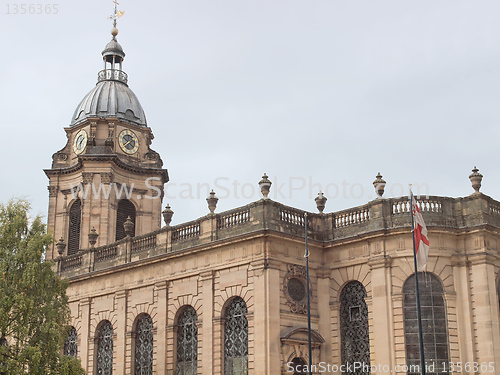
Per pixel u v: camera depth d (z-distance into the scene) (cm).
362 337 4072
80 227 5931
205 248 4344
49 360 3856
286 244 4147
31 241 4019
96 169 5972
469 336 3900
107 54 6562
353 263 4175
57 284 4097
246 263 4125
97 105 6278
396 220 4078
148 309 4684
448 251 4012
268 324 3925
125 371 4706
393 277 4000
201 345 4266
